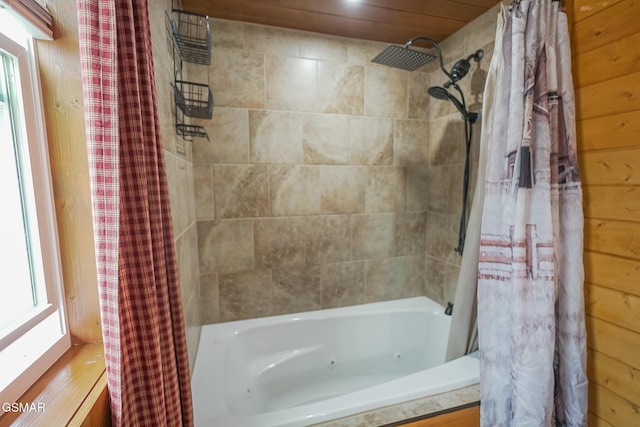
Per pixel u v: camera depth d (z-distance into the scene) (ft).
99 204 1.72
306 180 5.83
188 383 2.67
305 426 3.29
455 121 5.79
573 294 3.48
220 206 5.41
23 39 1.82
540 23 3.35
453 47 5.73
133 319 1.99
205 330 5.39
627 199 3.14
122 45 1.89
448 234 6.12
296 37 5.48
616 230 3.25
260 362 5.49
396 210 6.50
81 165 2.04
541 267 3.38
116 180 1.74
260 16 5.01
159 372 2.08
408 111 6.32
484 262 3.76
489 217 3.70
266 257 5.77
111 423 1.81
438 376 4.00
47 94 1.94
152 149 2.18
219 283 5.56
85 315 2.15
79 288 2.11
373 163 6.22
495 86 3.71
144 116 2.14
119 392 1.78
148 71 2.17
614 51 3.15
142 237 1.99
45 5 1.91
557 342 3.62
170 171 3.52
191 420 2.68
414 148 6.47
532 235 3.41
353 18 5.11
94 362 2.01
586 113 3.47
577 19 3.48
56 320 2.04
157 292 2.20
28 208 1.88
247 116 5.37
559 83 3.45
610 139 3.25
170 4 3.79
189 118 4.79
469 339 4.52
